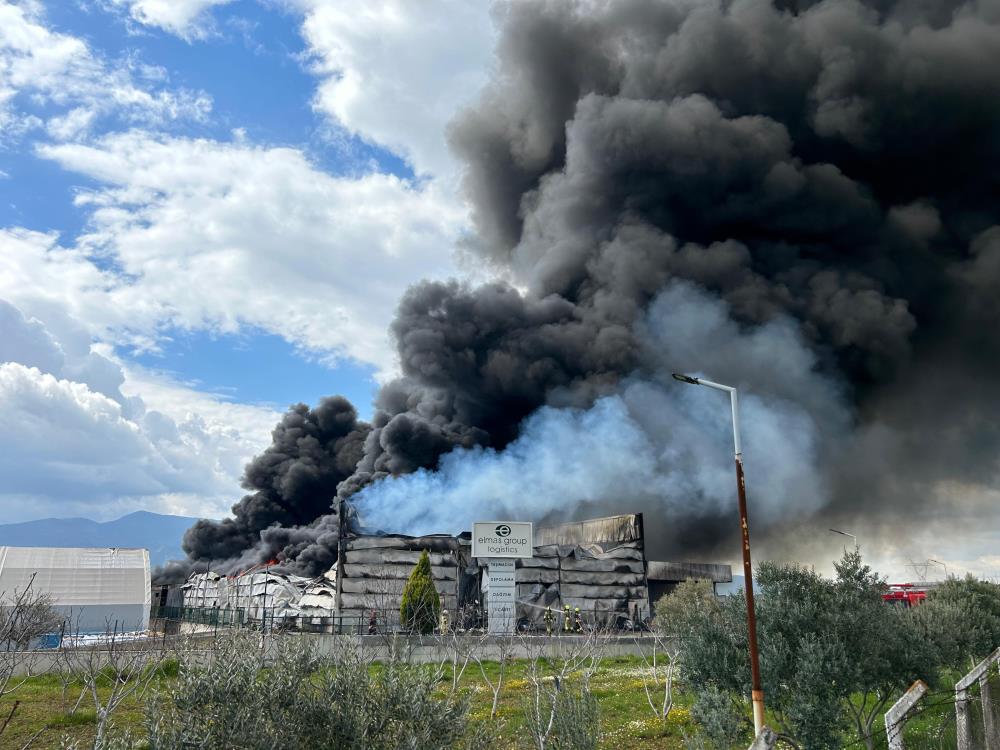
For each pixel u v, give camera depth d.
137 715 20.06
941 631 17.42
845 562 16.02
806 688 13.38
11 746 16.92
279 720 8.19
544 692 19.80
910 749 14.77
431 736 8.73
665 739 18.67
